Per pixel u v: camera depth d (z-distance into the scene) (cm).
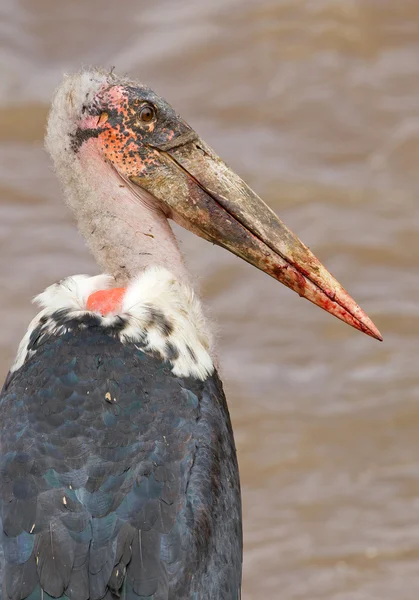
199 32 2883
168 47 2864
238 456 1662
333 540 1508
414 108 2631
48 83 2794
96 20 3020
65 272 2105
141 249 903
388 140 2528
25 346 823
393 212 2267
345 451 1675
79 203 905
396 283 2070
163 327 816
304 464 1652
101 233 903
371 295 2038
